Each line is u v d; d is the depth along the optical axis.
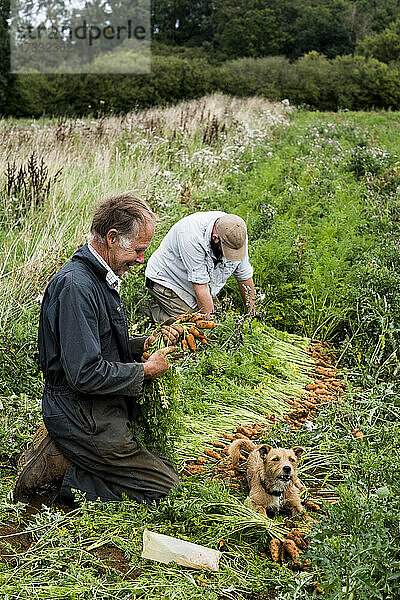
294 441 4.68
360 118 28.53
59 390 3.86
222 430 5.00
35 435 4.10
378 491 3.17
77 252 3.93
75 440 3.79
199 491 3.80
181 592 3.06
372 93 39.31
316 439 4.70
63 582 3.05
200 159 12.66
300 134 19.06
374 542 2.93
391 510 3.11
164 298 6.49
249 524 3.61
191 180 11.77
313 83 39.56
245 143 15.65
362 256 8.10
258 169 13.46
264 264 7.61
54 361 3.81
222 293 7.54
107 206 3.88
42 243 7.48
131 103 30.83
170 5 67.81
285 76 39.94
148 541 3.39
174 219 9.01
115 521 3.62
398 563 2.89
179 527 3.59
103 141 13.90
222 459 4.48
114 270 3.94
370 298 6.97
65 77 30.17
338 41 63.03
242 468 4.34
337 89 39.56
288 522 3.77
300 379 6.14
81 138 14.08
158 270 6.50
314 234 9.05
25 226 7.98
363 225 9.45
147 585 3.12
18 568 3.19
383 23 64.38
